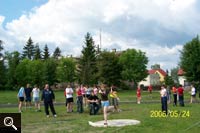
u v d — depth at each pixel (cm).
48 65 11125
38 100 2802
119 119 2000
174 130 1577
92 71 8719
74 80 10712
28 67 11019
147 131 1548
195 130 1591
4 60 10469
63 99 4891
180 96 3291
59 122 1983
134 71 10231
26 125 1870
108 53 8588
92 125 1770
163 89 2352
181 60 7312
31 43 13400
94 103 2466
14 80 11025
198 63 7138
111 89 2667
